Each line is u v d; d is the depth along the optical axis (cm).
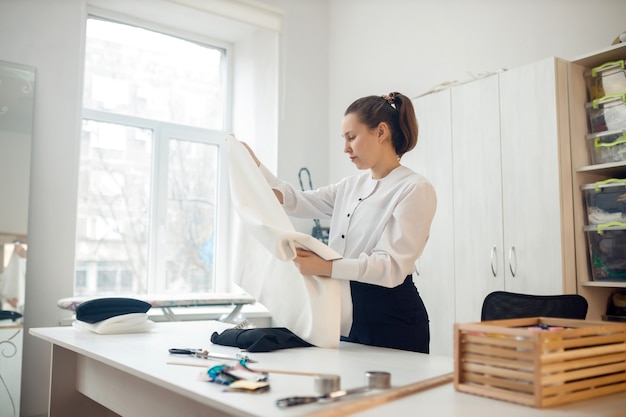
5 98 322
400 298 176
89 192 385
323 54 454
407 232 168
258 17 414
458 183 302
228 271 439
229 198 443
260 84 427
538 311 201
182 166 426
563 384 98
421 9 383
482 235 288
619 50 248
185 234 424
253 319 380
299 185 427
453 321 299
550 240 258
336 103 446
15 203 319
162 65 421
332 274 158
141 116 410
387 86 405
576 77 267
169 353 147
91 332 192
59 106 346
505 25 329
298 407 93
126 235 399
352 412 91
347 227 189
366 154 183
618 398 101
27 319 327
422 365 131
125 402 156
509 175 277
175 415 130
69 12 354
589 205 259
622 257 245
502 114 282
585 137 266
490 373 102
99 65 394
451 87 310
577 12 294
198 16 402
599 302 262
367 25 423
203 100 441
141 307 199
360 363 133
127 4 382
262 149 426
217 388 107
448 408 94
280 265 172
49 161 340
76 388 194
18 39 333
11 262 315
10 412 306
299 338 162
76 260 377
